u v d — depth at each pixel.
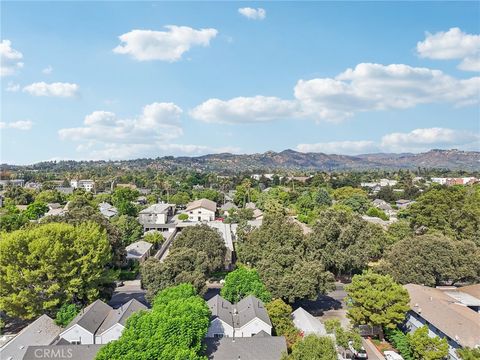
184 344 31.95
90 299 47.91
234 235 94.75
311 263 53.97
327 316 51.72
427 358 36.84
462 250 59.16
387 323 42.59
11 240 45.78
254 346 37.03
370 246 65.88
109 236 62.00
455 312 42.06
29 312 45.09
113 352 30.41
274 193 151.88
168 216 126.12
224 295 50.47
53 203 143.75
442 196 77.25
